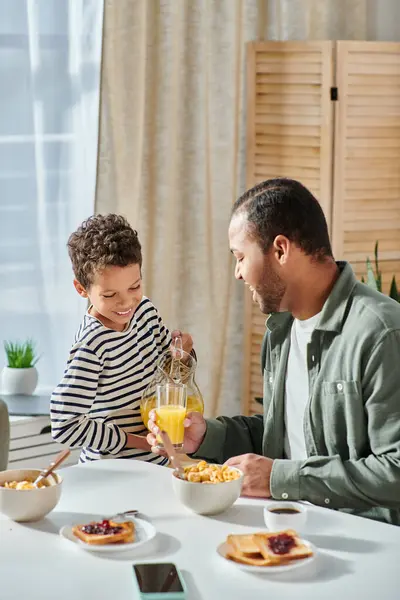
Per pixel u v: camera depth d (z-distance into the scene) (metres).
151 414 2.12
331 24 4.03
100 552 1.60
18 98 3.55
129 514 1.75
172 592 1.42
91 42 3.56
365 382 1.92
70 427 2.20
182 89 3.76
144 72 3.64
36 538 1.66
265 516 1.70
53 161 3.61
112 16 3.50
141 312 2.43
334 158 3.68
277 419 2.17
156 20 3.64
